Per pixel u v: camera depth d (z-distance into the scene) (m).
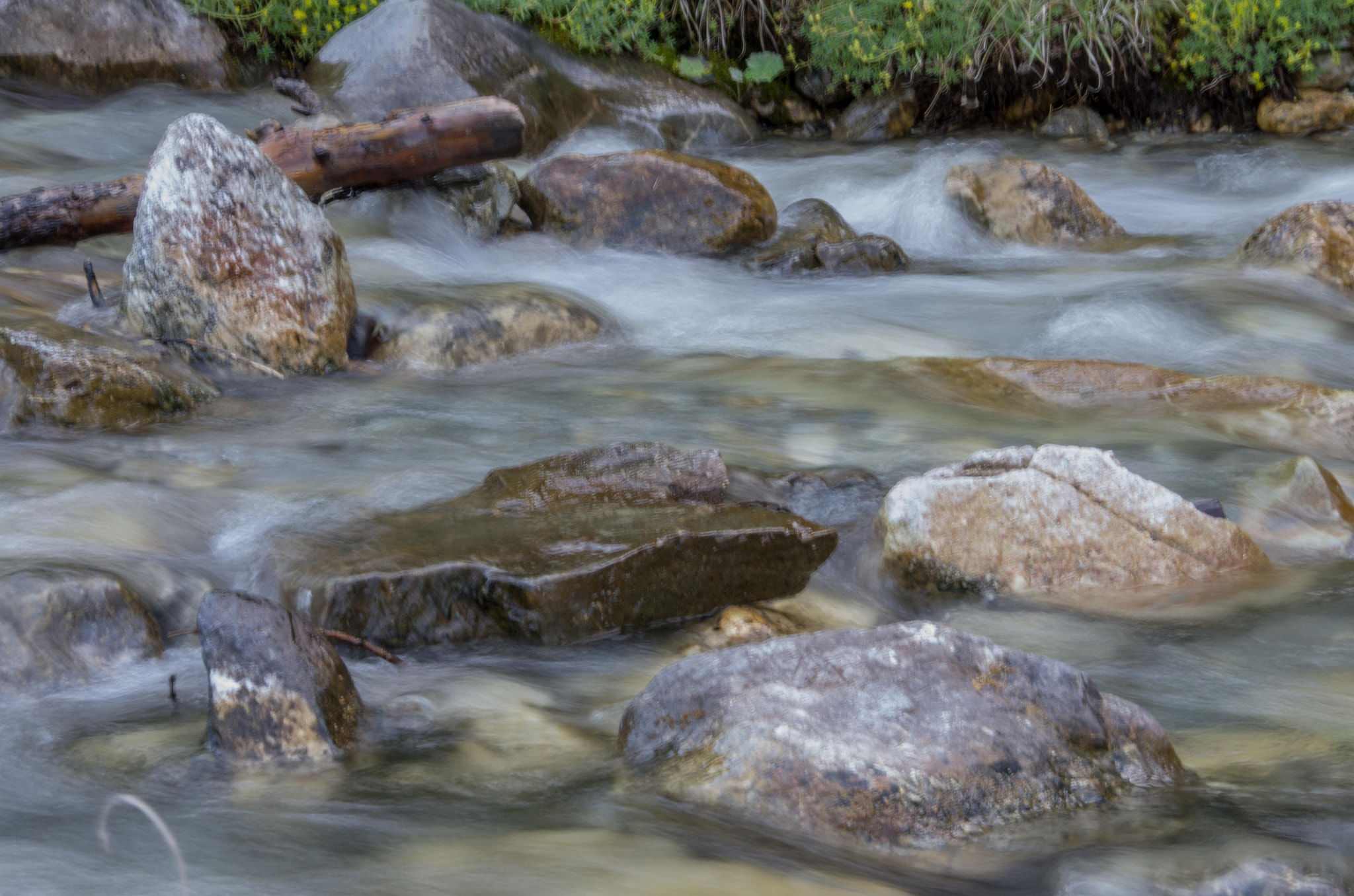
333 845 1.90
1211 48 11.65
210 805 2.04
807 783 1.98
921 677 2.16
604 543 3.03
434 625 2.86
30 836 1.92
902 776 1.99
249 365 4.77
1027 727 2.11
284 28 10.90
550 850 1.89
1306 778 2.22
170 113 9.68
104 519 3.26
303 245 4.96
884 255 7.36
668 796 2.05
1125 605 3.24
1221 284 6.73
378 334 5.22
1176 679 2.79
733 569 3.12
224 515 3.43
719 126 11.12
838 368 5.33
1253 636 3.03
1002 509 3.37
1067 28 11.80
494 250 7.11
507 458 4.06
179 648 2.72
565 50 10.42
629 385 5.12
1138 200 9.84
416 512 3.34
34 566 2.72
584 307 6.03
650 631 3.00
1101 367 5.05
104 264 5.80
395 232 6.89
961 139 12.07
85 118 9.27
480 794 2.10
